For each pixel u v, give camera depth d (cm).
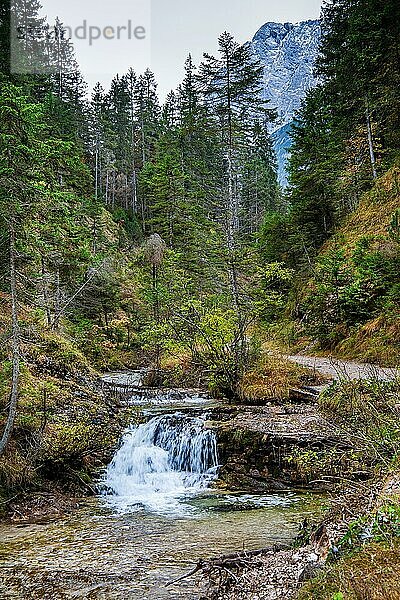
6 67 2114
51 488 1041
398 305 1959
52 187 1678
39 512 945
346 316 2205
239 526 840
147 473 1213
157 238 3744
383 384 1076
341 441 973
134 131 8112
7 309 1345
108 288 3222
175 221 4350
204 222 3775
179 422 1328
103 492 1098
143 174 6338
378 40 2880
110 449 1242
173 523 872
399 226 2164
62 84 6022
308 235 3177
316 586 443
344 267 2469
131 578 644
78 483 1095
